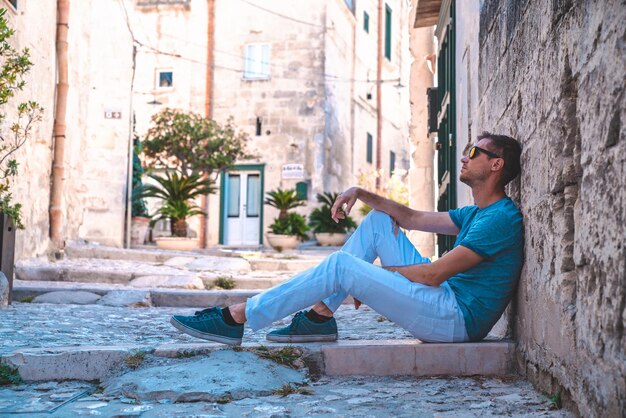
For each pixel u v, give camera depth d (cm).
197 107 2100
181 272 936
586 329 216
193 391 278
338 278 323
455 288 331
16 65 615
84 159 1165
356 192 366
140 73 2123
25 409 264
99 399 282
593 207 207
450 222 362
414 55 1032
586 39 213
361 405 267
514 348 327
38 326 471
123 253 1093
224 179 2066
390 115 2791
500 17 369
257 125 2070
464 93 550
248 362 313
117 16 1330
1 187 624
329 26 2083
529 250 302
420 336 331
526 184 307
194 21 2106
